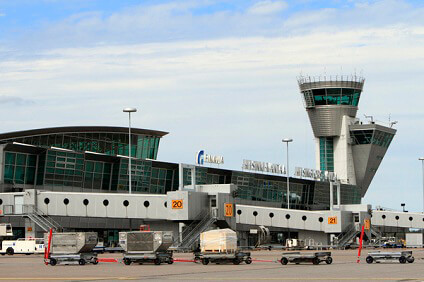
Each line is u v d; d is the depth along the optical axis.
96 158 115.75
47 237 58.34
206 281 36.69
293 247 106.56
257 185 148.62
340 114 185.62
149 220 99.38
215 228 93.19
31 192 91.62
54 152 108.75
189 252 86.69
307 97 187.88
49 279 39.59
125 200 93.75
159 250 57.59
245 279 37.84
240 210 111.62
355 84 185.62
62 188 110.38
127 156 129.38
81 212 92.88
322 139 187.88
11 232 90.88
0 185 103.12
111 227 110.00
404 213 140.12
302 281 35.81
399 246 122.31
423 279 36.72
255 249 109.00
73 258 56.81
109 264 58.53
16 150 105.12
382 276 39.47
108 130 125.50
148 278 39.62
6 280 38.97
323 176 166.75
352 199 178.62
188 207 89.69
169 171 131.00
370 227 123.00
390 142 194.00
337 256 75.31
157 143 137.12
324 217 115.81
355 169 187.00
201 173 131.38
